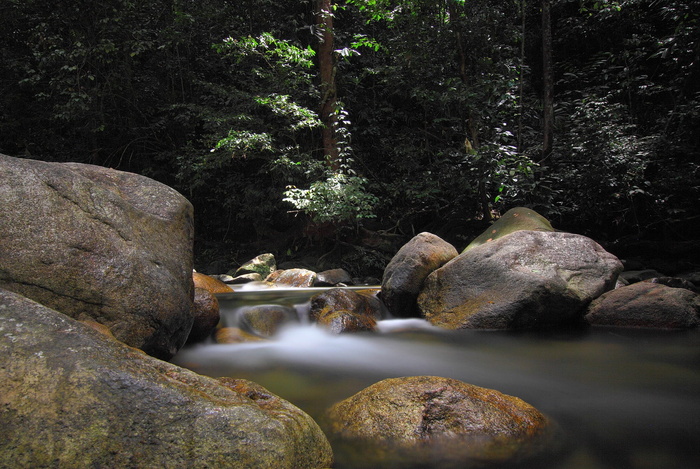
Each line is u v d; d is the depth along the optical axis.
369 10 10.48
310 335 4.65
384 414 2.27
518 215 6.29
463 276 5.29
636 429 2.38
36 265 2.69
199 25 11.94
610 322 4.88
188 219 3.96
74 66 10.40
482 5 10.07
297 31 12.17
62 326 1.86
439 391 2.37
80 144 12.07
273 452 1.63
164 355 3.26
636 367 3.52
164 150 12.74
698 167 9.19
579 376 3.32
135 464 1.49
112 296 2.87
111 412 1.59
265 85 11.10
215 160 10.21
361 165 11.98
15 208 2.74
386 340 4.50
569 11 12.61
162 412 1.64
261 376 3.32
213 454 1.57
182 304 3.34
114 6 11.06
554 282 4.79
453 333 4.75
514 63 10.63
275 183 11.58
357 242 11.41
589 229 10.57
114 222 3.13
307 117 10.34
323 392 2.96
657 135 9.55
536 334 4.68
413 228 11.52
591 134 9.13
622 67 10.71
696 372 3.38
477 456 2.05
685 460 2.03
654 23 11.55
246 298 6.09
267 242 12.16
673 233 10.00
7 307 1.85
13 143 11.94
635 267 9.05
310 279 8.85
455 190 10.35
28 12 11.19
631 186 9.20
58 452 1.45
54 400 1.57
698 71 9.49
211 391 1.88
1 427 1.46
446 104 9.82
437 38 9.98
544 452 2.10
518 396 2.90
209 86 10.66
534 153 10.09
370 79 12.62
